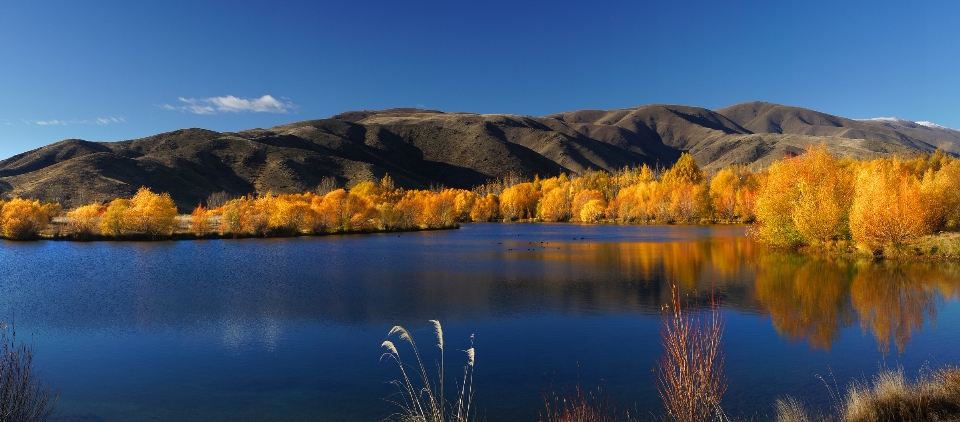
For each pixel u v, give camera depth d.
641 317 23.64
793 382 14.85
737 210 105.62
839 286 29.77
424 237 77.38
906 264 37.16
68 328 22.38
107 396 14.65
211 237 73.50
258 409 13.65
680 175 130.75
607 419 12.38
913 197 40.34
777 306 24.97
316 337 20.73
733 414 12.61
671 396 9.35
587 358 17.61
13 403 10.19
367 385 15.34
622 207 118.19
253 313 25.06
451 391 14.73
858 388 14.09
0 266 43.72
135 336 21.05
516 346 19.16
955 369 12.00
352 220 87.31
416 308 26.05
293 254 52.91
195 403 14.06
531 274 37.75
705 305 25.64
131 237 69.00
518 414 12.98
